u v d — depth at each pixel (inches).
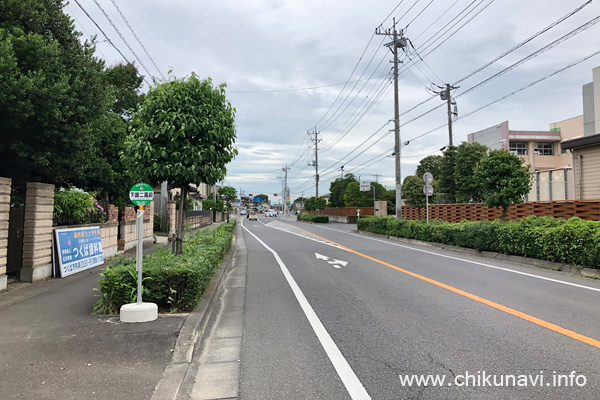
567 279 351.9
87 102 356.2
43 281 335.3
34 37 299.4
